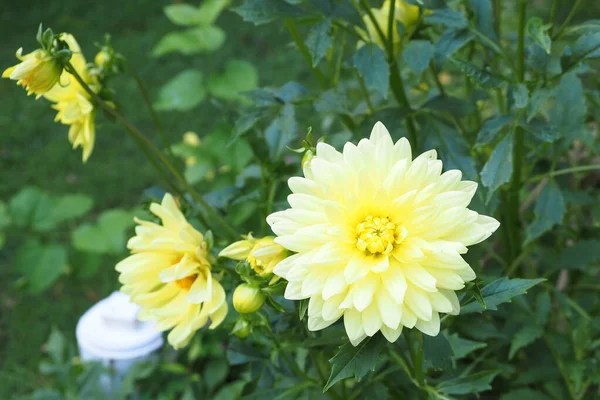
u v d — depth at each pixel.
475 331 0.95
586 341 0.99
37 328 1.61
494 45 0.92
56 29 2.45
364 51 0.92
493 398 1.11
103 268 1.76
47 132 2.10
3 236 1.60
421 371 0.87
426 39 0.98
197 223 0.96
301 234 0.75
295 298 0.75
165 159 0.95
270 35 2.37
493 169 0.89
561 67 0.89
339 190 0.76
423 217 0.75
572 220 1.15
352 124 1.04
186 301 0.87
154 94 2.18
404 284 0.74
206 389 1.28
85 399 1.22
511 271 1.03
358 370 0.77
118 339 1.24
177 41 1.70
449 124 0.96
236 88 1.68
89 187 1.92
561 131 0.99
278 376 1.01
